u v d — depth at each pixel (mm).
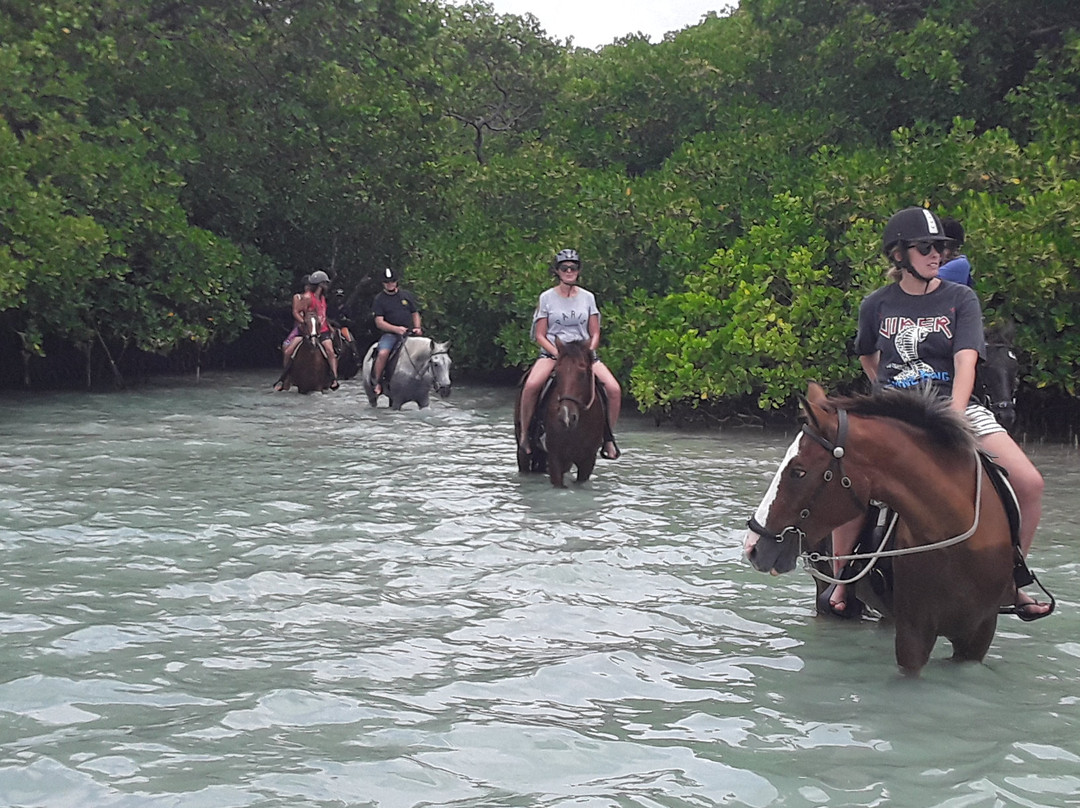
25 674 5215
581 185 20344
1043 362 13672
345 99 25766
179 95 23953
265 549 7789
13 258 18188
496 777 4145
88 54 22328
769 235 16000
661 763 4273
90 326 21203
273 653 5609
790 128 19484
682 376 14914
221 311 22781
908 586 4980
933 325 5246
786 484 4820
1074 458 12641
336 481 10586
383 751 4359
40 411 16875
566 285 10656
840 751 4395
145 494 9758
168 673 5277
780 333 15055
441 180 26469
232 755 4309
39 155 19344
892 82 19375
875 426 4820
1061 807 3893
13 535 8078
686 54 25422
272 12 25312
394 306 18109
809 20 20797
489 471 11344
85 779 4066
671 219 18328
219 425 15219
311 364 19953
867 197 15719
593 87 25719
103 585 6832
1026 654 5629
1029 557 7785
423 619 6242
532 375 10625
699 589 6914
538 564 7410
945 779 4121
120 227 20891
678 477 11125
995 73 18703
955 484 4824
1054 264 13258
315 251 27719
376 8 25641
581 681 5211
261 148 25109
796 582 7098
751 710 4848
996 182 15508
